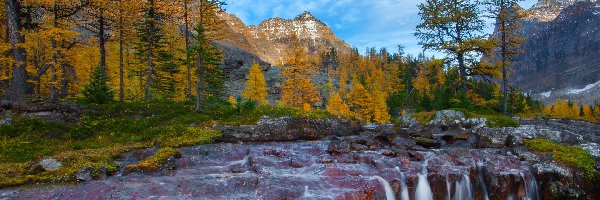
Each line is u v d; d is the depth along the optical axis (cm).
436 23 3088
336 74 14412
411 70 12175
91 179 1250
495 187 1377
